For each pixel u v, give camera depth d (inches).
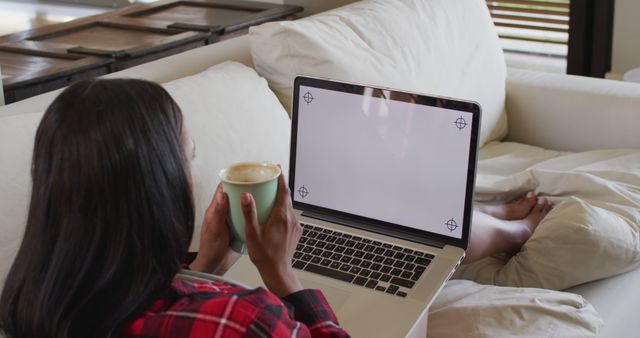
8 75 74.8
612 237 60.3
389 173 51.8
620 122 84.4
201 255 38.6
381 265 48.8
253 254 36.2
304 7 108.7
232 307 29.1
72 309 28.7
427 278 47.4
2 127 47.9
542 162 81.3
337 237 51.8
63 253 28.5
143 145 28.9
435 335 52.8
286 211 37.0
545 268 60.7
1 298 30.1
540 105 89.0
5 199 46.1
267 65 68.6
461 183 49.8
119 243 28.5
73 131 28.5
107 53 82.6
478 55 85.4
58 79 75.7
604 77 128.8
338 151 53.0
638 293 60.6
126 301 28.7
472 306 53.0
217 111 59.0
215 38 95.6
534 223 69.4
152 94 30.2
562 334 51.4
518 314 52.2
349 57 69.7
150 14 106.2
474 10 88.2
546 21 127.5
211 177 55.3
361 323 43.6
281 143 62.2
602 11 125.3
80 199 28.3
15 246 45.9
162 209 29.1
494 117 87.0
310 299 35.8
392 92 51.0
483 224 64.2
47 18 104.0
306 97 53.4
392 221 52.2
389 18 77.2
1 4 108.0
